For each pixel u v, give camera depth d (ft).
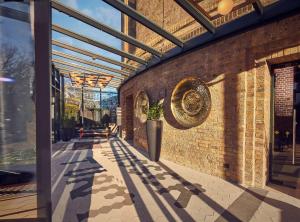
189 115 18.03
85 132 45.34
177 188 13.69
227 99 15.02
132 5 30.45
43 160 6.20
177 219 9.89
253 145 13.70
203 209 10.82
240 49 14.16
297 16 11.55
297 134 29.14
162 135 21.88
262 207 11.03
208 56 16.44
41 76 6.09
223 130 15.33
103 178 15.76
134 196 12.44
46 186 6.20
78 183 14.70
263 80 13.26
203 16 14.08
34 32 6.07
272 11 12.13
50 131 6.20
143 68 25.26
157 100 23.12
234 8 12.10
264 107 13.26
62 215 10.19
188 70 18.42
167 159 21.21
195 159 17.76
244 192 12.94
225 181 14.90
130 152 26.30
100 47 19.29
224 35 14.80
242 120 14.06
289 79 24.63
